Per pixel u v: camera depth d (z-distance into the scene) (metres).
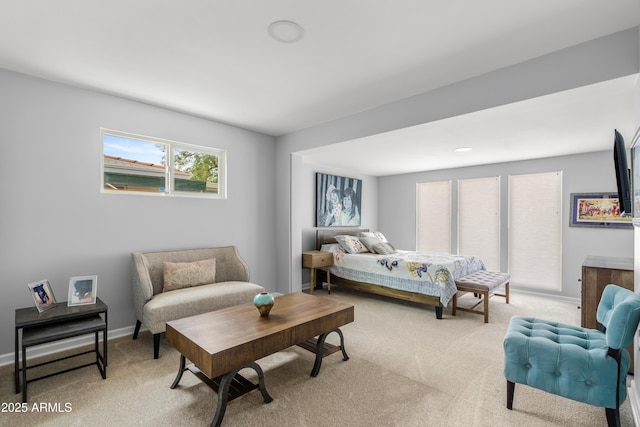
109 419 1.89
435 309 3.99
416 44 2.18
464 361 2.67
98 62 2.45
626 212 2.12
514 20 1.90
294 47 2.22
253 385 2.04
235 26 1.98
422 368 2.54
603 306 2.17
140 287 2.93
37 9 1.81
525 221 5.17
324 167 5.82
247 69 2.55
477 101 2.64
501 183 5.42
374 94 3.04
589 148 4.34
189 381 2.33
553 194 4.91
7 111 2.58
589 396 1.73
